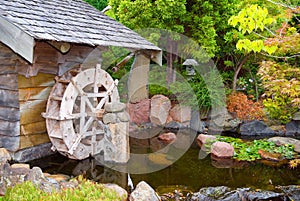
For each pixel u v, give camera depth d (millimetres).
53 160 5266
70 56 5273
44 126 5359
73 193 3580
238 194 4074
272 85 4555
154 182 4582
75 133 5336
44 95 5293
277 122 7781
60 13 5250
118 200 3613
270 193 4125
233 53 8898
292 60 5816
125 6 7449
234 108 8125
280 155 5934
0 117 4871
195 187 4441
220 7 7824
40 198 3309
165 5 7047
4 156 4645
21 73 4715
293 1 7051
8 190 3367
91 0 11992
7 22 3854
